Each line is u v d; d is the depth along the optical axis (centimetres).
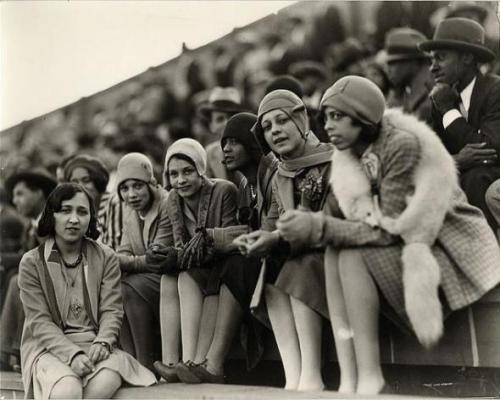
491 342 358
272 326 395
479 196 385
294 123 403
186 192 449
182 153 448
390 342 376
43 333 429
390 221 362
